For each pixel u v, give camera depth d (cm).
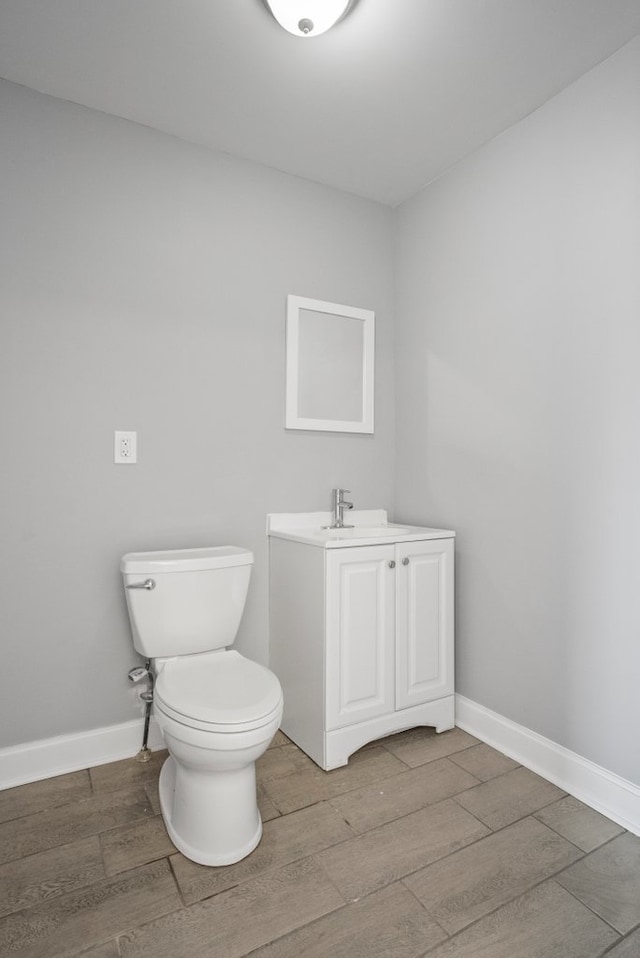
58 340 182
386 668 198
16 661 178
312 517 235
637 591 157
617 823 157
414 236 246
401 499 253
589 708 169
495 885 132
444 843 147
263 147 211
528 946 116
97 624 190
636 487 157
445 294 227
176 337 204
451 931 120
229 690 150
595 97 167
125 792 172
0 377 173
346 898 128
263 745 139
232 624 189
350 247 245
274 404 226
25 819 158
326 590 184
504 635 200
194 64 167
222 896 129
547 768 181
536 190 187
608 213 164
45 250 180
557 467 180
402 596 201
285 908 125
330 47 159
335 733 186
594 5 144
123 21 150
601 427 166
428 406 237
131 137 195
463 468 219
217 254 212
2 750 176
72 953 114
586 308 170
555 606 181
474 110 189
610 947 116
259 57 164
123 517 194
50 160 181
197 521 209
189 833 142
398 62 166
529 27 151
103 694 192
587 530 171
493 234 205
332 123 196
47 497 181
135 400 196
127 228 195
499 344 202
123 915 123
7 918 122
